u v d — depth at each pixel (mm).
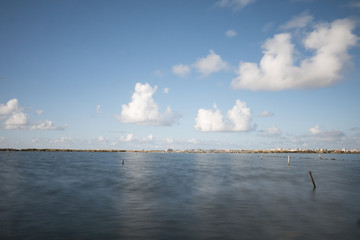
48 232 17578
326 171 73312
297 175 59656
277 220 20891
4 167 77562
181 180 48375
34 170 67625
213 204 26891
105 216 21859
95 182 44375
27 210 23812
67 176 53531
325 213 23250
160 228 18703
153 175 57656
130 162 120312
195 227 18984
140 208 24953
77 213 22812
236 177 54344
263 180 49000
